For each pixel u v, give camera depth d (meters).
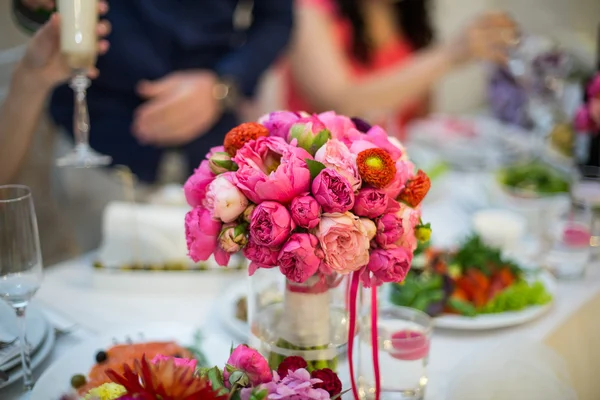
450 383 0.85
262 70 1.79
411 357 0.79
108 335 0.92
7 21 1.71
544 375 0.87
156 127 1.58
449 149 1.92
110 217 1.17
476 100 3.36
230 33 1.83
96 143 1.66
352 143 0.69
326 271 0.68
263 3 1.83
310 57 2.19
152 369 0.55
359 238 0.63
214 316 1.05
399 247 0.68
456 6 3.14
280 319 0.78
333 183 0.62
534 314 1.03
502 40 1.90
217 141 1.82
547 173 1.58
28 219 0.76
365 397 0.80
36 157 1.53
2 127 1.20
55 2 1.03
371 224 0.65
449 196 1.66
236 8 1.83
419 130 2.12
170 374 0.54
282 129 0.71
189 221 0.68
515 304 1.04
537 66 1.77
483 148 1.93
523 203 1.48
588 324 1.13
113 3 1.63
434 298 1.01
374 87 2.16
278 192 0.62
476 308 1.03
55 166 1.59
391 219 0.66
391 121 1.88
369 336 0.79
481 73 3.29
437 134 2.04
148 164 1.71
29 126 1.23
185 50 1.74
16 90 1.16
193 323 1.03
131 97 1.69
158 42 1.69
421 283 1.04
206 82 1.66
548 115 1.80
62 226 1.58
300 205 0.62
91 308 1.06
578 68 1.93
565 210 1.42
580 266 1.21
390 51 2.46
